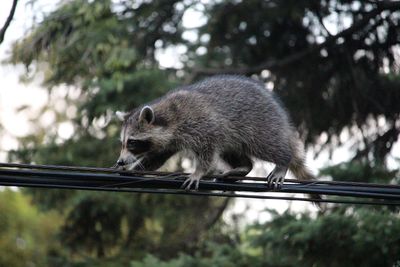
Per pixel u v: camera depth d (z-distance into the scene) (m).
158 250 16.58
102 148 15.59
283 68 16.48
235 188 8.46
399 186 8.23
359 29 15.86
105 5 14.57
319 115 16.12
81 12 14.38
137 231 16.39
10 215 22.33
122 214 16.05
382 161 14.64
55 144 15.94
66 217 16.36
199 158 9.56
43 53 15.30
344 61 16.11
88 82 15.05
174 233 16.78
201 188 8.45
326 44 15.98
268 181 8.58
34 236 22.30
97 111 14.88
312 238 12.70
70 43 14.66
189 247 16.67
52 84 15.94
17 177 7.89
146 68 15.68
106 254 16.62
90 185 8.03
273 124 9.72
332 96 16.17
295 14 15.88
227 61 17.53
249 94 9.74
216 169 9.80
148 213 16.28
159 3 16.05
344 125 16.09
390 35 15.95
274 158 9.66
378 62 16.06
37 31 14.70
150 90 15.02
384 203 8.36
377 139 15.46
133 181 8.12
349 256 12.62
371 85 15.92
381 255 12.35
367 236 12.19
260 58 17.14
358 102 15.95
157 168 9.83
